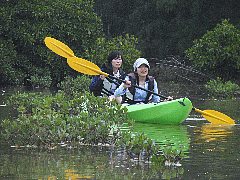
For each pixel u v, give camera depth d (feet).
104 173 38.65
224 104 91.76
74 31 138.62
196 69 155.43
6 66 132.46
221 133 57.52
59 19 138.00
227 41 141.08
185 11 179.32
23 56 137.28
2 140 50.72
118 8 200.44
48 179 36.86
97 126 50.80
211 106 87.71
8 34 136.05
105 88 73.82
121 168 40.22
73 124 51.60
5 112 71.41
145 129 60.13
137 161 42.55
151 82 71.20
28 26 136.26
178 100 66.08
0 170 39.14
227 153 46.01
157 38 184.34
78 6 140.97
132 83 70.38
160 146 48.88
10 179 36.73
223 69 144.56
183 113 65.57
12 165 40.68
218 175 38.52
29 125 49.49
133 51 128.88
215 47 139.23
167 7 177.06
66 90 112.06
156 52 182.91
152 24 184.34
